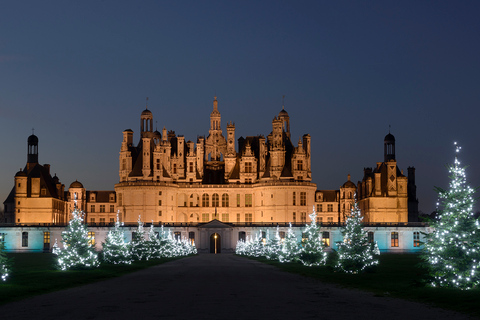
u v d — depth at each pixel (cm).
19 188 19088
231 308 3688
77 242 7506
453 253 4838
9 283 5441
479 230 4841
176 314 3431
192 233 19162
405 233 18200
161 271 7850
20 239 18088
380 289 4994
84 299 4253
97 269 7669
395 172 19288
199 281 5919
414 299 4244
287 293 4622
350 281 5838
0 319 3322
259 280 6050
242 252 16862
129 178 19675
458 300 4047
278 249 12062
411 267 8438
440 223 4984
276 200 19675
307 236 9975
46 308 3775
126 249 9988
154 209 19425
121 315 3416
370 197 19188
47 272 7038
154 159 19675
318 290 4897
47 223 18300
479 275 4709
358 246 7112
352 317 3350
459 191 4956
